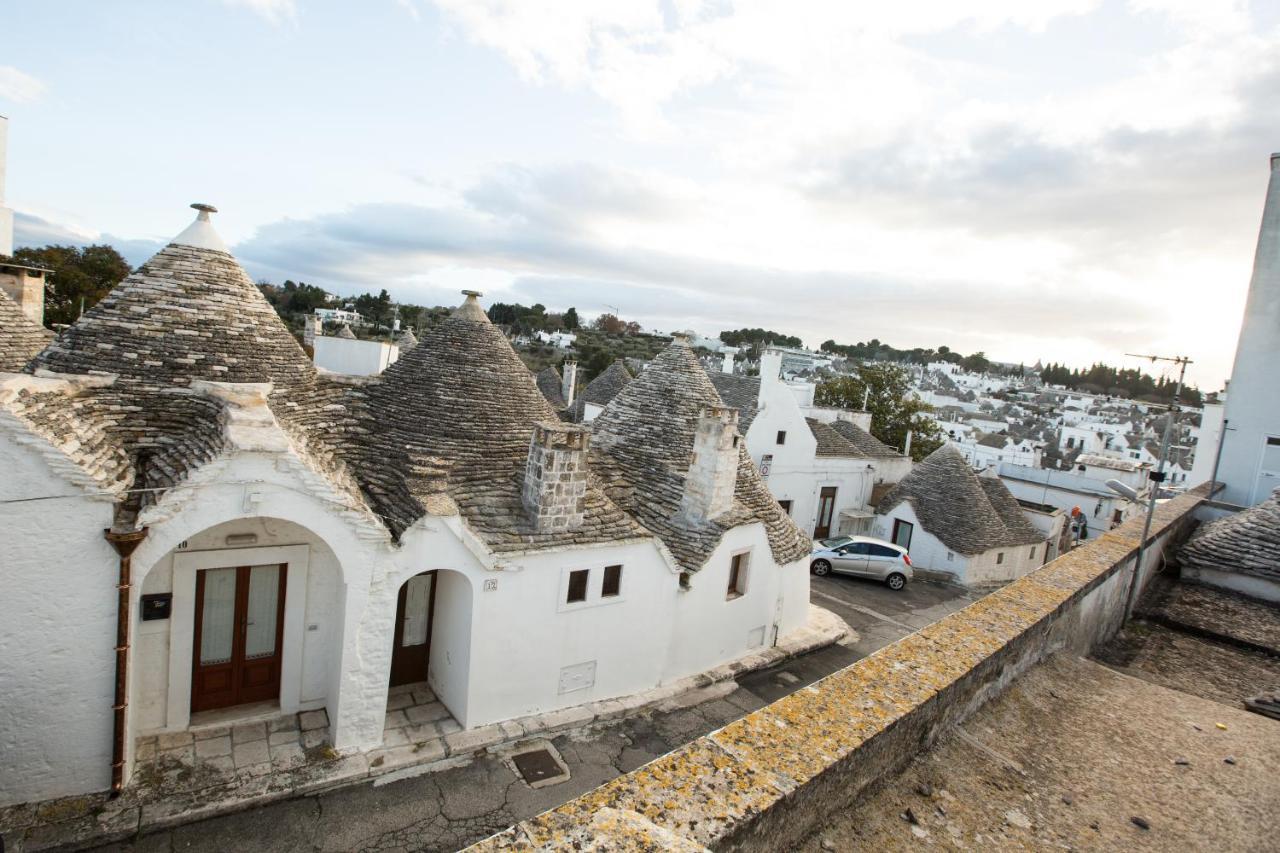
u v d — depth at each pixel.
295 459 9.94
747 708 14.63
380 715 11.39
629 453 17.39
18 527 8.53
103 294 46.69
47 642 8.89
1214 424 22.62
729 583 15.99
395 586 11.12
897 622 21.41
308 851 9.36
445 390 13.84
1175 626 8.91
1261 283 16.48
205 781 10.09
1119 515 36.66
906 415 51.91
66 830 8.95
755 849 3.58
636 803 3.45
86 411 10.14
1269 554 9.73
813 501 31.44
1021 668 6.54
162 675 10.85
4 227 21.00
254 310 12.62
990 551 27.70
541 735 12.54
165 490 9.27
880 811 4.43
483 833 10.06
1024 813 4.64
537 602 12.52
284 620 11.69
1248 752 5.65
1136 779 5.18
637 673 14.32
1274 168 16.27
